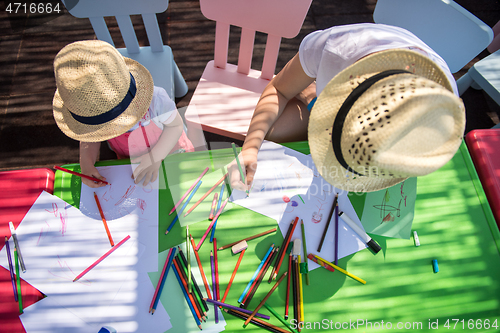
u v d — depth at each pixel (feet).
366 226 3.31
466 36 3.94
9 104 6.89
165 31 7.75
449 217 3.34
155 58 5.11
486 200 3.41
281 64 7.55
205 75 4.96
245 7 4.09
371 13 8.04
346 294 3.03
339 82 2.54
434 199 3.42
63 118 3.39
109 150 6.48
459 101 2.06
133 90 3.28
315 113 2.58
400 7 4.19
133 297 2.94
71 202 3.31
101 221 3.22
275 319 2.95
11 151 6.53
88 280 2.98
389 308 2.98
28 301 2.89
